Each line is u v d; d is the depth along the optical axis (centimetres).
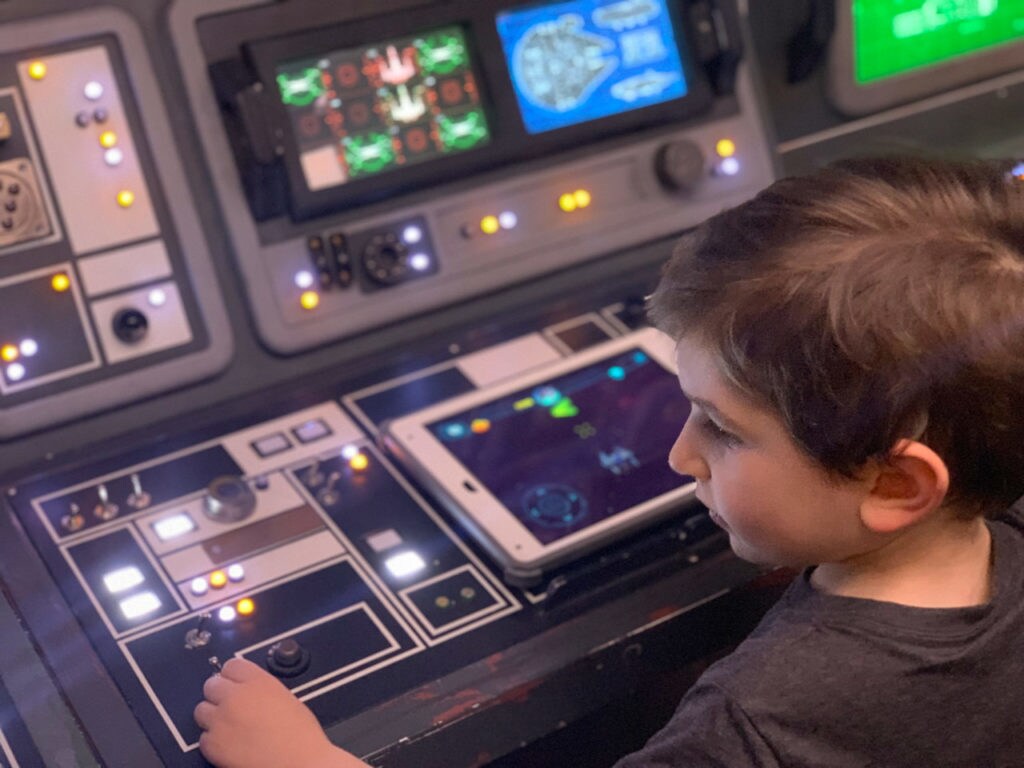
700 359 79
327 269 127
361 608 103
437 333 133
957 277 74
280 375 127
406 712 94
